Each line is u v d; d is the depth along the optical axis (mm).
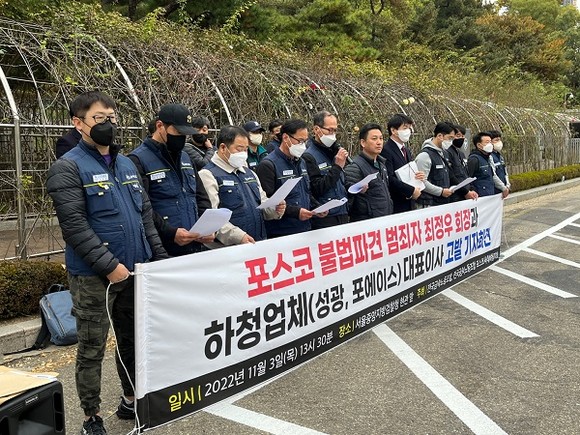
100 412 3465
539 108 21984
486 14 39156
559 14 50500
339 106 10500
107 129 2844
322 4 18656
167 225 3469
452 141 6758
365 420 3318
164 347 3047
